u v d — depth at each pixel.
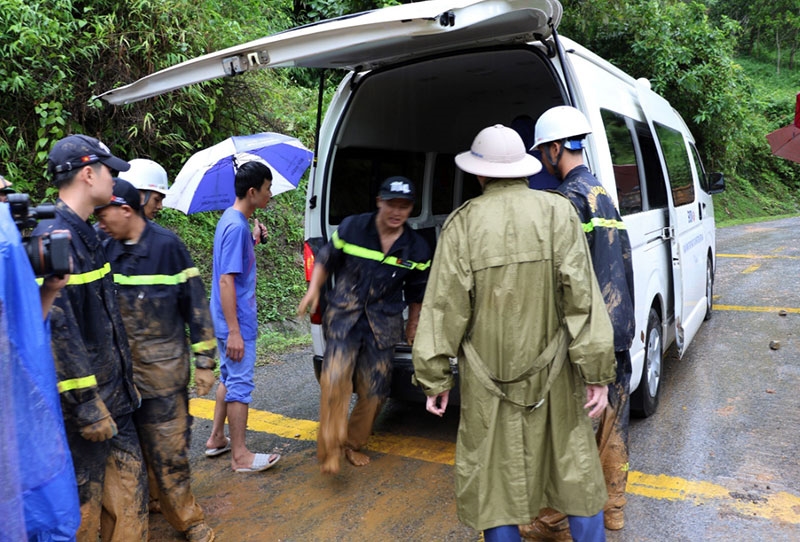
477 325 2.37
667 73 15.48
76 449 2.43
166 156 7.46
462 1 2.76
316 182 4.16
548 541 2.95
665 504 3.25
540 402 2.33
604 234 2.77
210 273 7.13
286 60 3.01
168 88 3.32
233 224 3.61
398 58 3.97
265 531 3.18
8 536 1.55
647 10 14.48
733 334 6.34
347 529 3.17
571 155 3.00
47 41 6.05
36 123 6.48
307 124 9.41
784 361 5.44
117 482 2.68
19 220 1.83
